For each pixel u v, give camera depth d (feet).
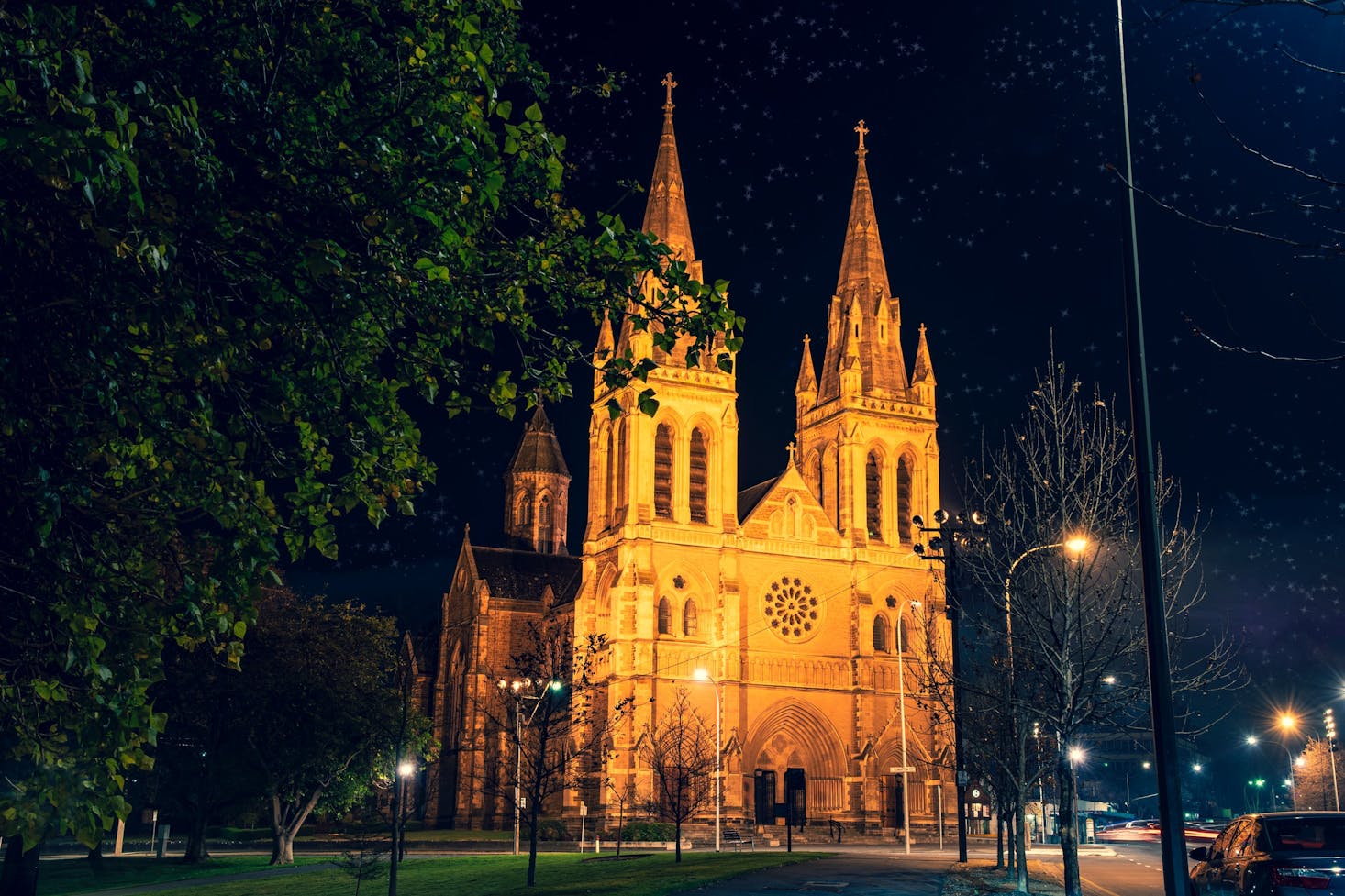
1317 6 29.09
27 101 30.09
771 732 340.18
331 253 38.24
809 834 325.62
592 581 350.02
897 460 375.25
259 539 38.55
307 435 43.80
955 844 291.38
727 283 47.32
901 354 386.52
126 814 35.45
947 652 265.54
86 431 37.50
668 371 349.20
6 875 69.97
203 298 37.65
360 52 44.75
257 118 38.17
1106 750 322.34
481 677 397.80
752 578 347.97
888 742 348.38
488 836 329.31
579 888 124.47
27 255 33.99
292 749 217.97
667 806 290.76
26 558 34.30
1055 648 99.09
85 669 33.09
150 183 34.78
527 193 48.32
